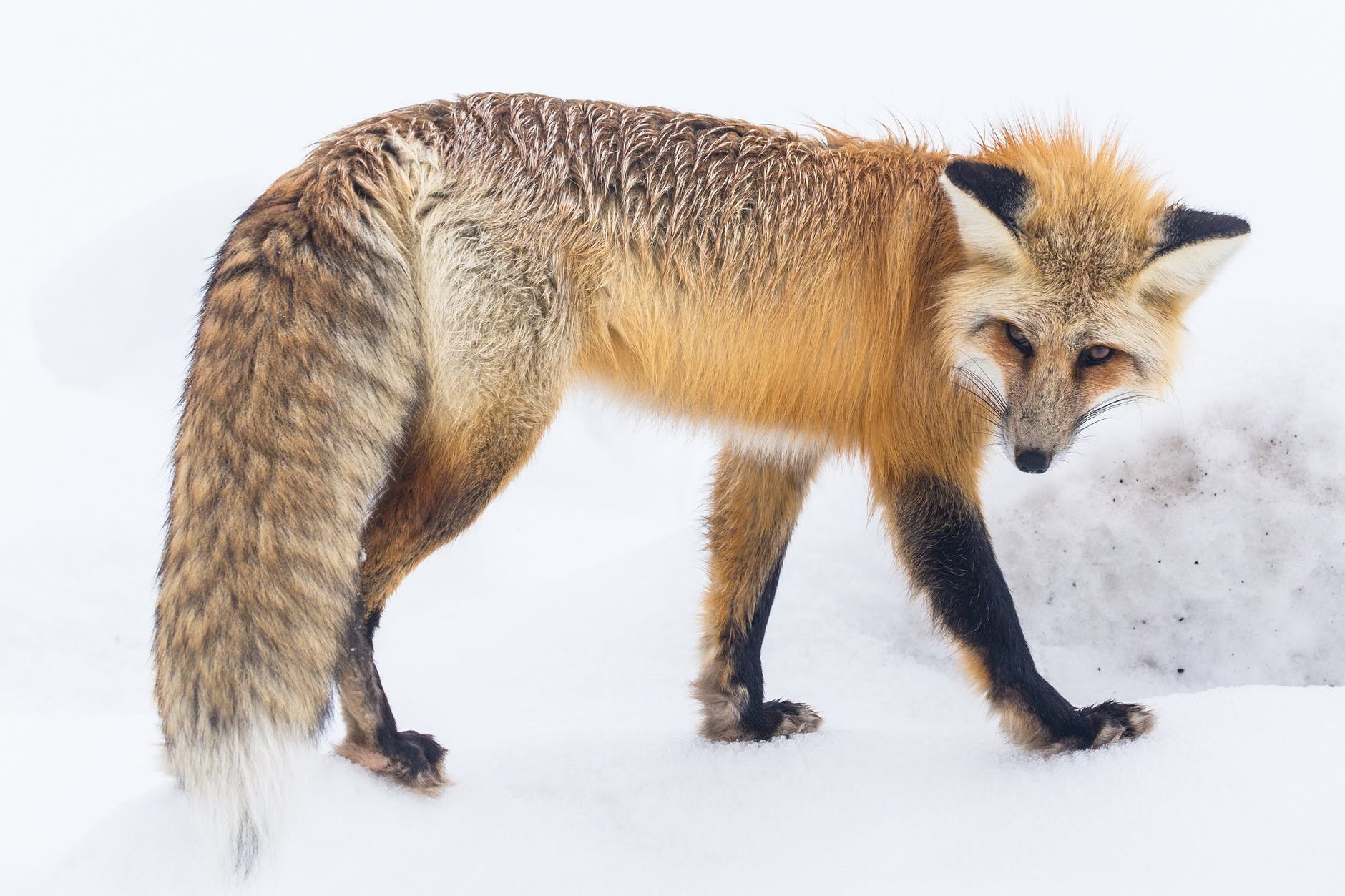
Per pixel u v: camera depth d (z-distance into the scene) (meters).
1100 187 5.67
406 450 5.43
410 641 9.55
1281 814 4.57
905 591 8.34
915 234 5.96
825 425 6.18
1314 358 8.09
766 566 6.43
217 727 4.52
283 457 4.83
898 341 5.99
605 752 6.18
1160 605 7.92
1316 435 7.82
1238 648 7.72
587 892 4.75
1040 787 5.20
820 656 8.07
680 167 5.78
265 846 4.50
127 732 7.84
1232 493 7.91
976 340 5.73
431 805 5.07
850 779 5.53
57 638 9.09
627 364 5.88
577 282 5.62
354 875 4.59
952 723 7.27
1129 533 8.05
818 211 5.90
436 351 5.35
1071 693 7.71
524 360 5.45
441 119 5.63
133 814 4.82
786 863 4.94
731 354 5.93
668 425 6.28
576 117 5.77
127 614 9.40
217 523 4.73
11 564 9.64
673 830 5.29
